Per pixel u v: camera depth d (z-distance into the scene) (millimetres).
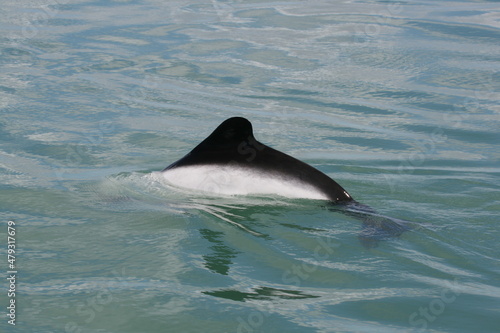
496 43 54188
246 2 72125
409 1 73500
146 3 70000
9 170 27734
